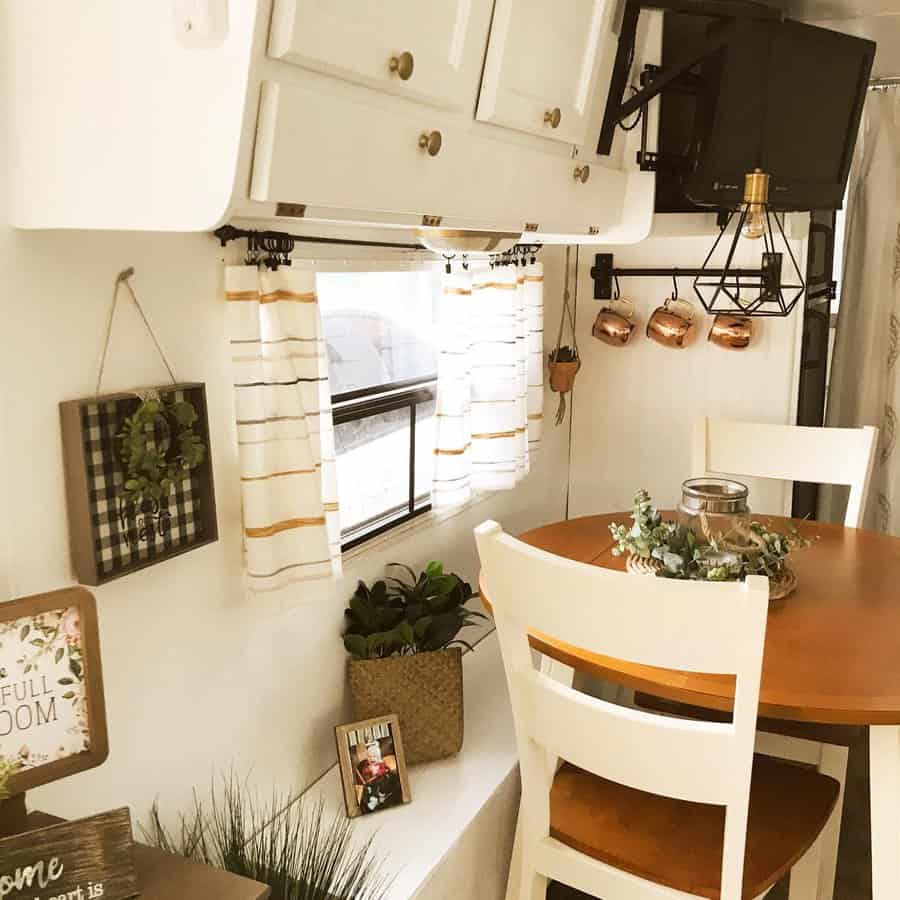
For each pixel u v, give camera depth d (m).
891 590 1.96
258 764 1.93
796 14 2.94
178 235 1.61
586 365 3.41
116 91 1.18
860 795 2.73
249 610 1.86
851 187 3.34
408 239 2.32
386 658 2.08
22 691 1.18
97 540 1.43
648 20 2.38
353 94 1.32
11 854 1.05
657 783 1.46
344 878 1.69
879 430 3.43
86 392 1.45
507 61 1.65
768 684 1.52
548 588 1.42
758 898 1.61
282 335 1.79
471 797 2.01
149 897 1.19
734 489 1.95
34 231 1.34
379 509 2.46
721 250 3.14
